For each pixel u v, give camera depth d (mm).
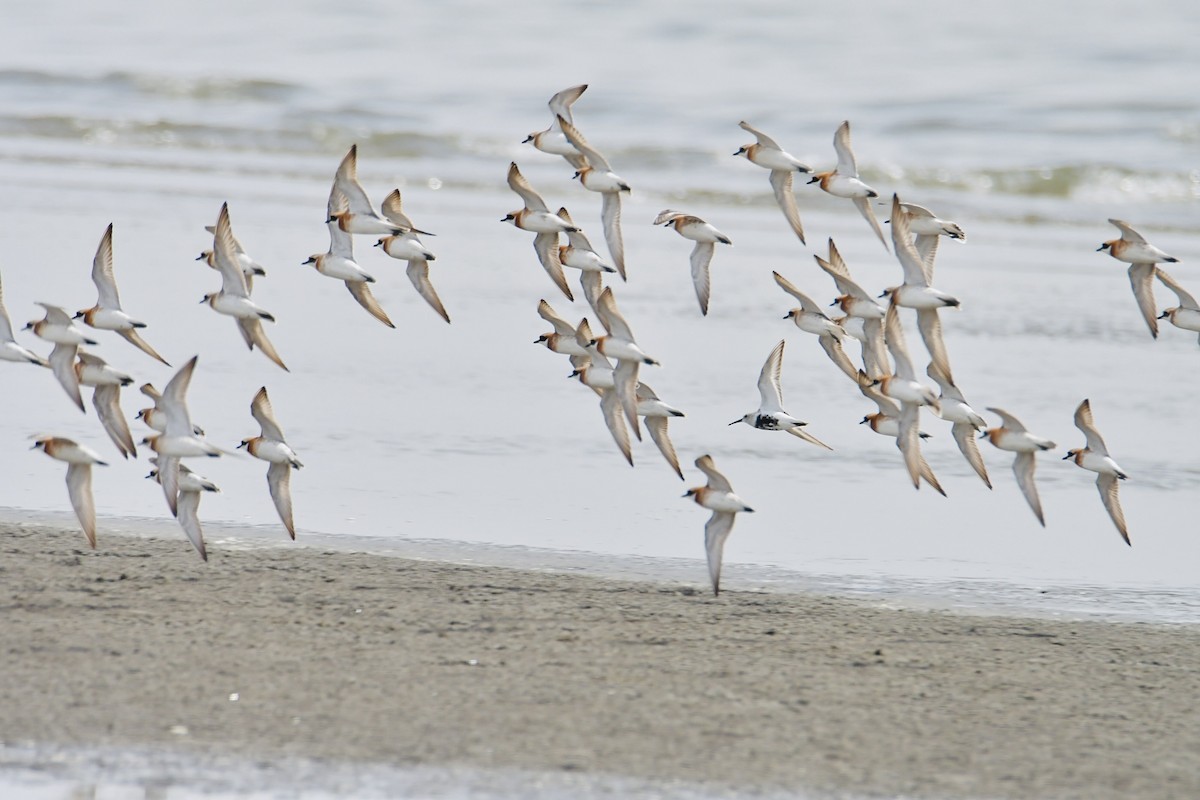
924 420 20719
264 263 27250
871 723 11336
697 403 20672
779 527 16266
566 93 15797
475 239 30406
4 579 13430
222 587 13562
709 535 13250
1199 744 11188
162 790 9945
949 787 10375
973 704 11773
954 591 14531
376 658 12148
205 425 18625
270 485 13820
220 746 10539
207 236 28906
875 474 18266
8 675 11477
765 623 13391
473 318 24547
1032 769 10688
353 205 14953
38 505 15664
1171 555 15789
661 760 10562
